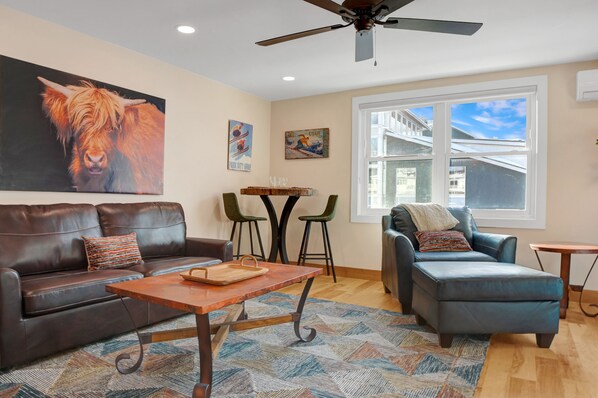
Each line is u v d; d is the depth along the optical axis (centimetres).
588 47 336
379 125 476
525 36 314
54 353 230
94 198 327
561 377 209
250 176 506
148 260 320
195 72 418
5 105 270
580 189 368
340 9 208
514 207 406
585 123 367
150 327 279
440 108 437
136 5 269
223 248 340
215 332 217
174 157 397
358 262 473
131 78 353
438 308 246
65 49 303
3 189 269
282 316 243
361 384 198
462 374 211
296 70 409
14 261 248
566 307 316
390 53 355
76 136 311
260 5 268
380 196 474
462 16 280
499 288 242
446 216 382
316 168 505
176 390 190
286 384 197
